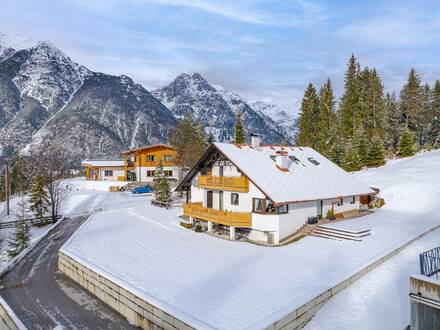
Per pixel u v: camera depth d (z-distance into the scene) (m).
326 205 34.75
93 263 25.62
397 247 24.80
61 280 26.53
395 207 39.81
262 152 36.97
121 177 78.12
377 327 16.58
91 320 20.19
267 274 22.34
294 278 21.34
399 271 21.28
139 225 39.69
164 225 39.25
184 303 18.52
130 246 30.45
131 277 22.62
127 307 20.42
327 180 36.69
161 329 17.86
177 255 27.55
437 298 14.44
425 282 14.80
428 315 15.61
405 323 16.52
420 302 15.02
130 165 79.75
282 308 16.94
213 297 19.17
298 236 31.23
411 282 15.25
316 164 39.53
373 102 75.69
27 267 29.31
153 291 20.25
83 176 97.50
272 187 30.69
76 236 34.59
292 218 31.47
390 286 19.61
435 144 74.00
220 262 25.48
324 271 22.09
